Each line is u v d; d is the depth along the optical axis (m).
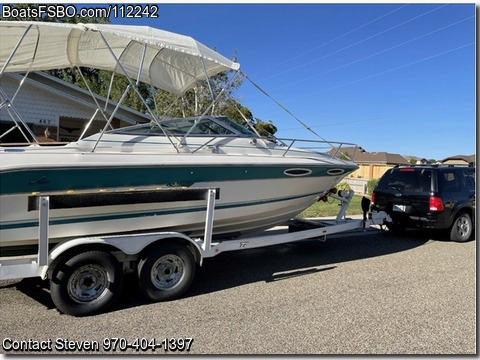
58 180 3.94
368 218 6.71
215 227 5.18
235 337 3.46
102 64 5.97
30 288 4.65
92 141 4.48
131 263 4.30
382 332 3.61
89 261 3.88
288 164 5.24
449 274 5.42
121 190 4.21
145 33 4.43
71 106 12.63
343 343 3.39
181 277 4.38
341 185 15.15
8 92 11.32
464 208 7.55
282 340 3.42
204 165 4.62
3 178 3.69
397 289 4.77
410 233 8.39
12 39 4.71
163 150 4.76
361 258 6.23
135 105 18.38
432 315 4.01
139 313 3.97
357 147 6.38
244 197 5.09
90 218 4.17
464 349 3.33
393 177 7.99
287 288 4.76
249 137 5.44
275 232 7.14
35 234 3.96
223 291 4.64
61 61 5.60
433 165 7.94
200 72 6.29
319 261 6.03
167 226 4.65
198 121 4.87
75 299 3.85
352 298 4.44
